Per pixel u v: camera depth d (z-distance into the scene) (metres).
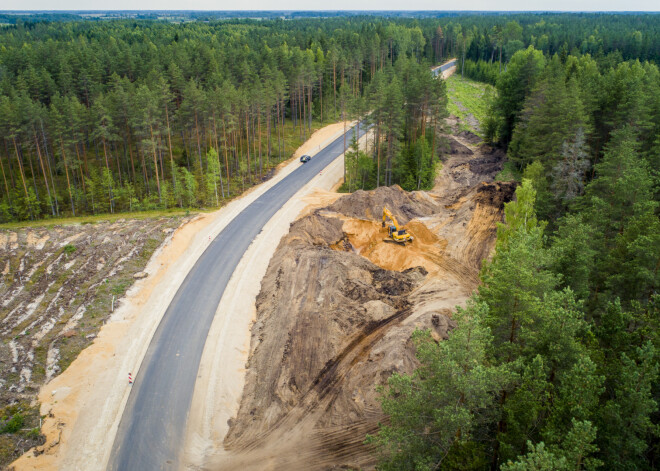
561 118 52.69
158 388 32.69
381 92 64.12
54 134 61.19
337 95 104.81
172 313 40.53
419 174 66.75
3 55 92.94
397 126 64.56
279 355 34.09
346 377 31.89
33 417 30.09
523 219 35.38
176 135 82.50
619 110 56.03
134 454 27.98
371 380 30.39
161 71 86.81
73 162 65.44
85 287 43.88
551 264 28.42
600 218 37.38
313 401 30.67
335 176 74.75
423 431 20.38
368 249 50.69
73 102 66.19
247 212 60.31
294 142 88.94
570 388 19.27
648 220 31.11
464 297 40.25
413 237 50.38
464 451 18.64
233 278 45.75
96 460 27.56
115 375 33.66
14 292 44.88
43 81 79.56
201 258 49.31
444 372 19.02
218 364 34.94
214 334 38.06
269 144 80.62
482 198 53.03
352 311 37.66
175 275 46.28
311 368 32.81
